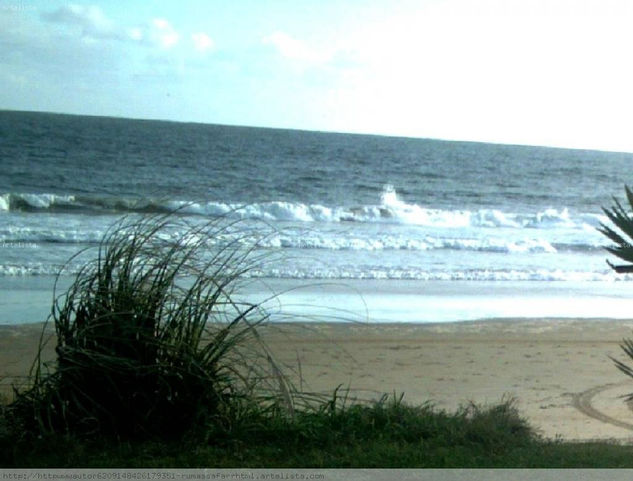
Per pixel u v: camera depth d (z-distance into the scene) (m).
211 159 60.06
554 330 13.86
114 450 5.57
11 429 5.79
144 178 46.09
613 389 9.63
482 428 6.36
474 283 19.14
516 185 57.19
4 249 19.94
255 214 31.56
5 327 12.22
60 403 5.80
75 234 22.25
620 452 5.95
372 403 7.18
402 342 12.27
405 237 27.12
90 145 61.97
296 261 19.97
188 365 5.87
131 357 5.89
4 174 43.97
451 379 10.00
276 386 6.55
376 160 70.06
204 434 5.83
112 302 5.93
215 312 6.11
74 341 5.84
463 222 34.19
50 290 15.49
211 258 6.33
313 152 73.81
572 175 66.62
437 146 103.19
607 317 15.45
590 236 31.02
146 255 6.08
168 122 125.00
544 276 20.58
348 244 23.88
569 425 7.88
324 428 6.15
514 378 10.17
